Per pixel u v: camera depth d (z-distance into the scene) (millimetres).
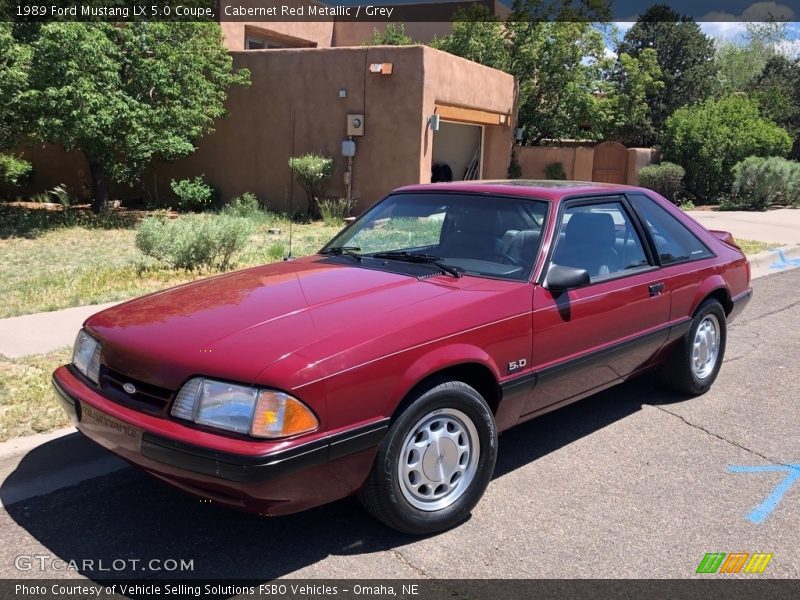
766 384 5738
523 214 4219
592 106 23688
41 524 3508
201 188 16703
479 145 20969
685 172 22922
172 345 3115
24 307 7141
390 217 4742
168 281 8539
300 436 2865
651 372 5426
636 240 4719
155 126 14070
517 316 3656
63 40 11844
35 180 18344
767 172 20297
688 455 4379
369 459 3105
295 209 16844
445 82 16422
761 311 8367
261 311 3398
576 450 4441
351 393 2994
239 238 9367
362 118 15875
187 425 2920
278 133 16781
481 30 22078
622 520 3594
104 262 10078
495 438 3580
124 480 3982
